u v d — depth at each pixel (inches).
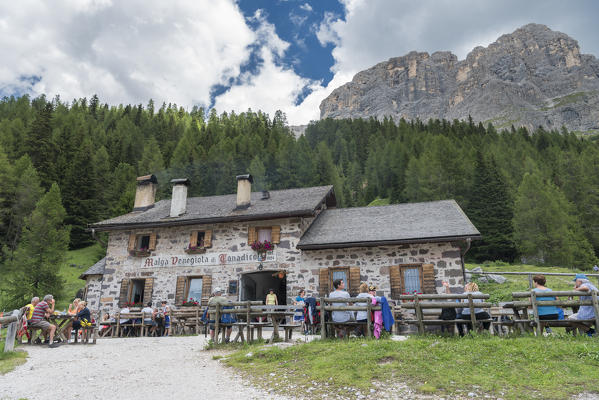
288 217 698.2
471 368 264.8
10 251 1569.9
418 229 639.1
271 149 3270.2
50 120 2583.7
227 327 453.7
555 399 216.5
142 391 265.3
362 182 3464.6
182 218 743.7
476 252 1868.8
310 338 446.0
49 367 341.4
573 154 2556.6
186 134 3462.1
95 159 2423.7
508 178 2336.4
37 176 1899.6
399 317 551.2
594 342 291.3
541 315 339.6
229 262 703.7
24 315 482.9
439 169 2367.1
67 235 1398.9
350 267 636.7
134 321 623.5
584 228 1968.5
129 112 4340.6
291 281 663.8
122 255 759.7
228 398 245.6
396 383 251.3
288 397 244.1
